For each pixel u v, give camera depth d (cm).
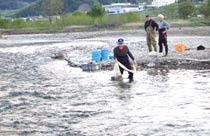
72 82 2634
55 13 14725
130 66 2589
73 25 13275
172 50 3762
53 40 7831
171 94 2066
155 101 1933
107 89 2317
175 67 2911
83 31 11175
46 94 2258
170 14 14462
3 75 3116
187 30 8669
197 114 1659
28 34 11250
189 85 2270
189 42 4756
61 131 1529
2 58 4488
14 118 1744
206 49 3706
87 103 1980
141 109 1795
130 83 2459
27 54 4875
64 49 5181
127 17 13162
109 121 1631
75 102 2017
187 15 13100
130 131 1481
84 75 2914
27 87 2511
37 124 1639
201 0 15250
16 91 2372
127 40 6088
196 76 2541
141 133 1452
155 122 1579
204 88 2170
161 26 3294
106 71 3042
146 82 2448
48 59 4228
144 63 3070
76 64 3506
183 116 1641
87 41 6588
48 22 13750
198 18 12744
